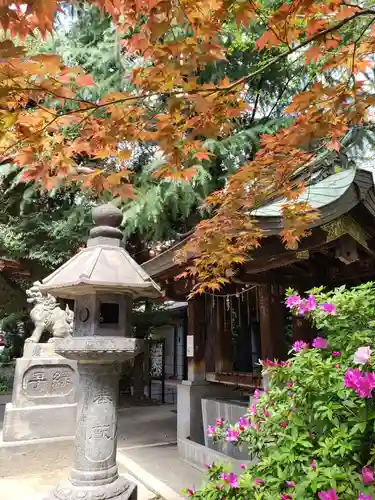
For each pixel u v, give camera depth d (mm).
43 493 4227
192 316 6148
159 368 13570
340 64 2219
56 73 1592
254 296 5883
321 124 2053
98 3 1661
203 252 3240
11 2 1335
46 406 5598
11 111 1679
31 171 2039
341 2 1801
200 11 1698
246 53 7641
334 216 3160
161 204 7676
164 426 7977
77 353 2889
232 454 4836
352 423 2045
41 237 9789
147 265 5461
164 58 1667
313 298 2670
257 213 3295
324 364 2236
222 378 5422
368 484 1743
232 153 7566
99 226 3408
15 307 10703
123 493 2879
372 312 2521
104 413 3000
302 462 2086
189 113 1979
